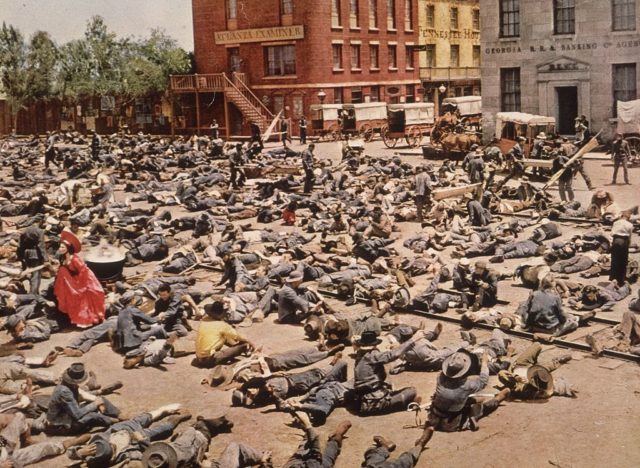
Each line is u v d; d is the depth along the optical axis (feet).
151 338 42.57
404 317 47.34
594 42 102.68
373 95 184.14
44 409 34.27
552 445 29.68
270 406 34.83
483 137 124.16
